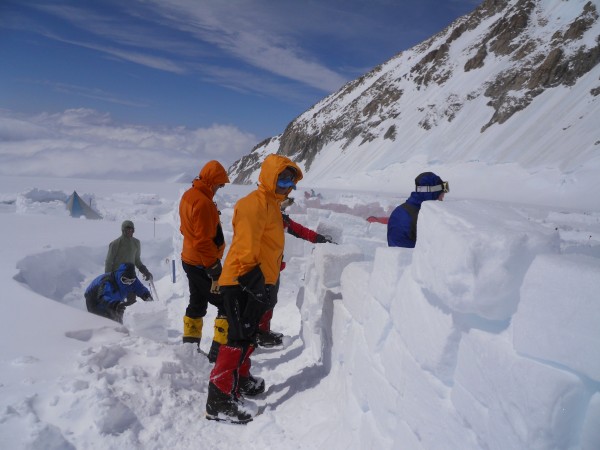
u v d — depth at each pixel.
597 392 0.88
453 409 1.29
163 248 9.77
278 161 2.96
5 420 2.33
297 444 2.48
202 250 3.76
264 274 3.16
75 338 3.56
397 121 123.06
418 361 1.48
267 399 3.13
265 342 4.16
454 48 139.12
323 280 3.42
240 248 2.87
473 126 101.88
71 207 15.55
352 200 11.32
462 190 77.88
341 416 2.42
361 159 120.31
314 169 136.12
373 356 2.00
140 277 8.34
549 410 0.93
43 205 15.49
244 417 2.78
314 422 2.64
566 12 115.06
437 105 116.25
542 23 118.31
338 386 2.75
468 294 1.15
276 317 5.10
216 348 3.69
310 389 3.08
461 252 1.16
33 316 3.85
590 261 0.98
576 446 0.92
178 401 2.86
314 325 3.50
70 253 8.09
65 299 6.97
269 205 3.01
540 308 0.98
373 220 5.83
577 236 10.12
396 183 96.56
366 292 2.31
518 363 1.02
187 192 3.85
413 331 1.52
